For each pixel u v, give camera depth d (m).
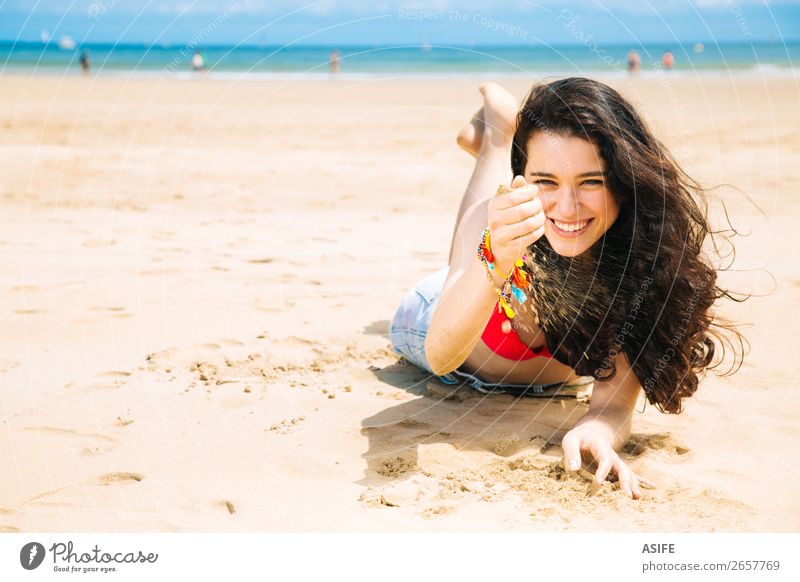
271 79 29.95
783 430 2.90
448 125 14.09
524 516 2.33
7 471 2.62
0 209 7.29
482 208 2.90
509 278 2.62
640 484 2.49
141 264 5.44
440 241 6.38
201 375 3.45
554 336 2.88
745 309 4.30
